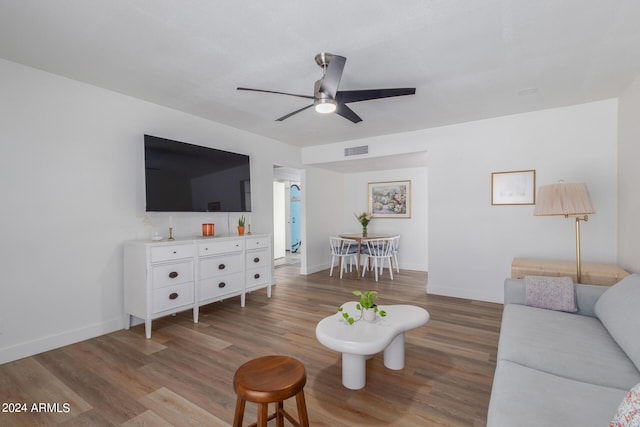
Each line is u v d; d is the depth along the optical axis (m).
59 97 2.60
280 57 2.33
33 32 1.98
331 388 1.94
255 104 3.31
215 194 3.71
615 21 1.89
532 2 1.73
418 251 6.06
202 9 1.77
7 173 2.33
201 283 3.15
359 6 1.75
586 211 2.44
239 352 2.44
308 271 5.66
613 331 1.66
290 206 8.27
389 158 4.86
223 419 1.66
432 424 1.61
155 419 1.66
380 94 2.45
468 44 2.15
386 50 2.23
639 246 2.60
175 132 3.46
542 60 2.38
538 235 3.55
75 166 2.69
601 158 3.24
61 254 2.60
